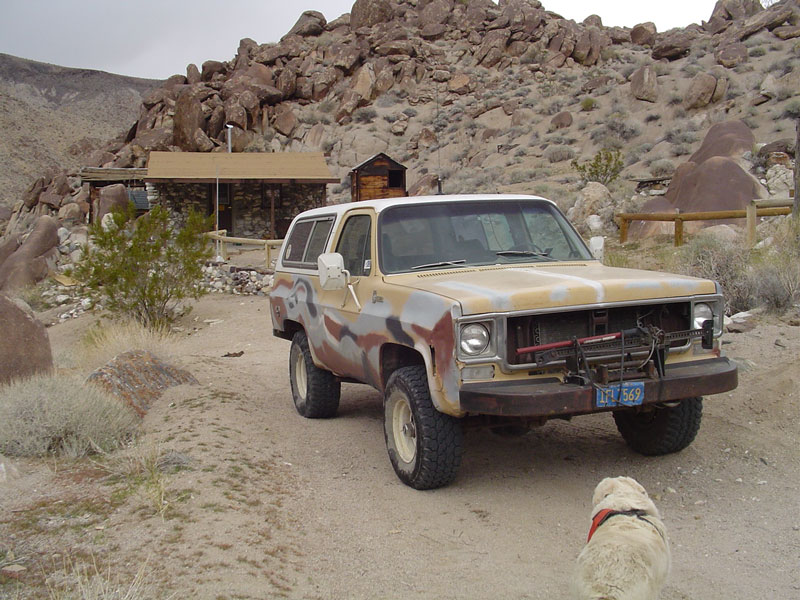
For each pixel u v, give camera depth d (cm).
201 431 639
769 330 816
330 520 477
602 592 271
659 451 584
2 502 471
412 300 527
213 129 5056
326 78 5803
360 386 935
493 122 5119
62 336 1852
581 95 4997
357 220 661
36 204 4525
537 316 484
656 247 1622
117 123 13975
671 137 3753
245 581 371
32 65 15375
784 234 1110
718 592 375
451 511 498
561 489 533
